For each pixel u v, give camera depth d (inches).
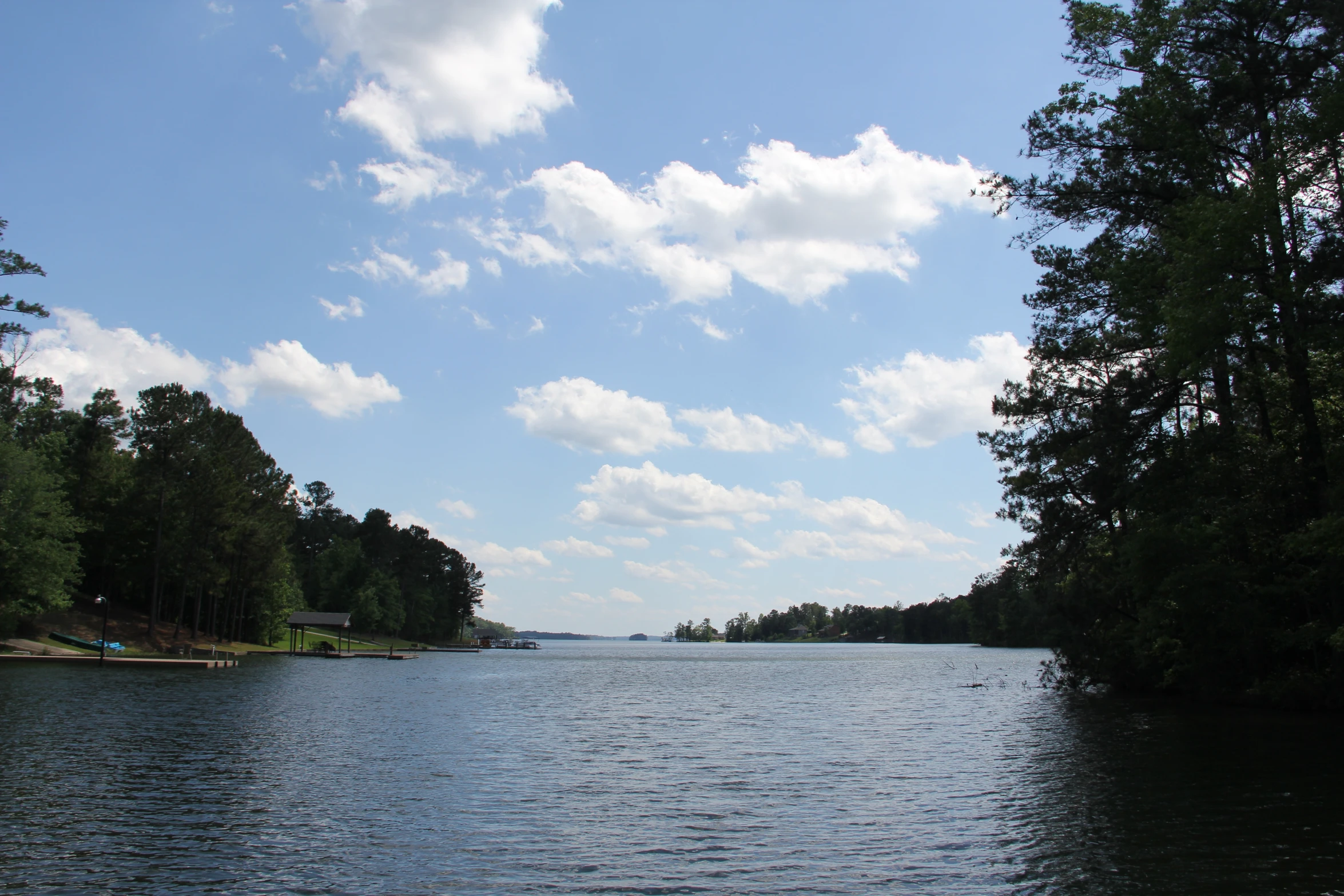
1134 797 665.0
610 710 1606.8
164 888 446.3
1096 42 1209.4
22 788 695.7
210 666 2620.6
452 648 6643.7
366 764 858.8
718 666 4259.4
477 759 906.7
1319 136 1031.6
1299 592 1213.7
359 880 463.2
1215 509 1188.5
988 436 1636.3
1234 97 1135.6
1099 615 1745.8
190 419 3321.9
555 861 501.7
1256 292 1071.6
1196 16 1132.5
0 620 2395.4
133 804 644.7
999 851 517.7
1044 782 753.0
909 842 543.8
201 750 921.5
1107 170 1230.9
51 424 3267.7
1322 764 799.7
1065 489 1563.7
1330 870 462.0
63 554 2438.5
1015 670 3410.4
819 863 497.0
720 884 457.4
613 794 717.3
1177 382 1275.8
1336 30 1040.8
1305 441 1166.3
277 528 3981.3
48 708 1261.1
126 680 1884.8
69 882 454.9
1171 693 1704.0
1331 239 1055.6
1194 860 485.1
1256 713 1290.6
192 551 3221.0
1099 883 446.9
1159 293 1159.6
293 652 4042.8
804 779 797.9
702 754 971.9
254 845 533.3
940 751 983.6
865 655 6230.3
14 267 1927.9
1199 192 1173.7
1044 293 1366.9
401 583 6678.2
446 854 516.4
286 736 1053.2
